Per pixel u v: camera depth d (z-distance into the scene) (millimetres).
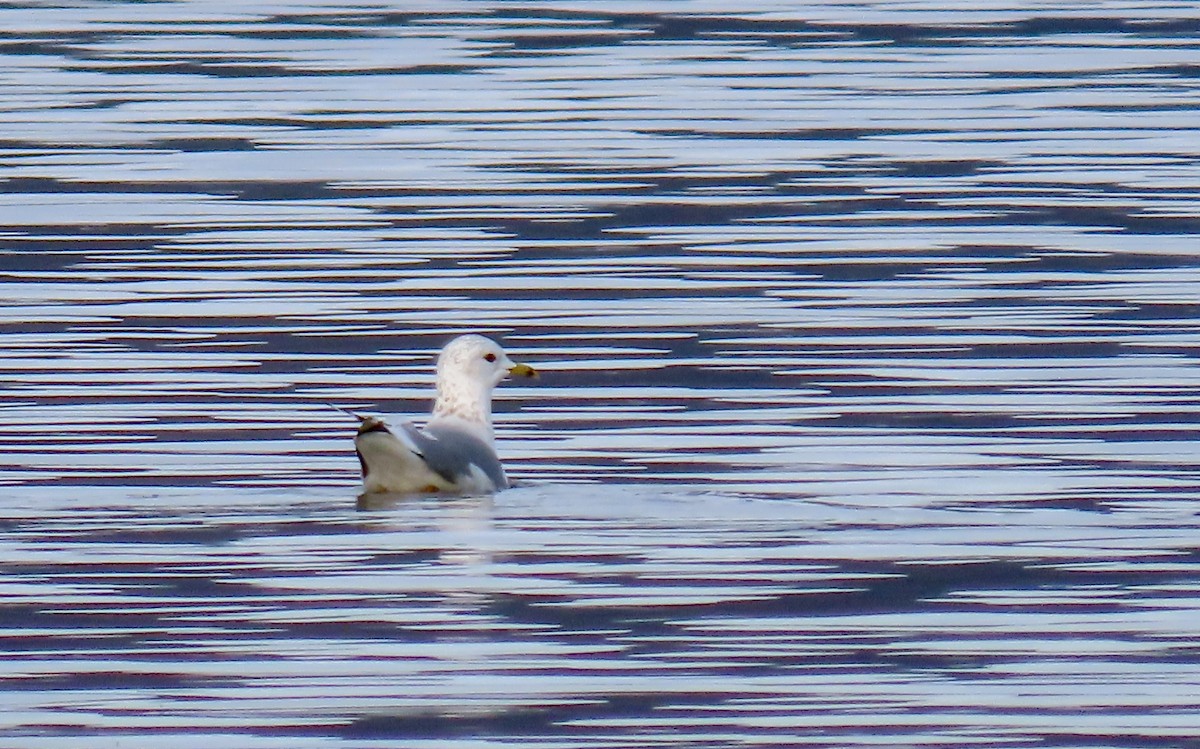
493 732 10742
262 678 11375
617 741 10664
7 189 24734
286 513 14148
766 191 24734
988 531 13805
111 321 19438
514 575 12898
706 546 13500
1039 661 11641
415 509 14242
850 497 14578
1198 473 15125
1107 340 18781
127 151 26797
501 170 25797
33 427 16266
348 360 18312
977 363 18109
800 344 18781
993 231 22859
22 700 11102
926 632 12039
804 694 11219
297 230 22969
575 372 18016
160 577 12836
